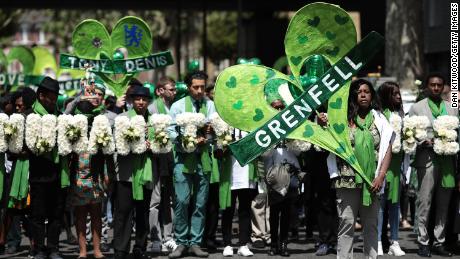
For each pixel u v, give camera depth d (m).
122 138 18.88
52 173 19.19
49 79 19.22
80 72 35.06
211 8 58.53
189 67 24.84
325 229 21.09
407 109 26.88
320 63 19.95
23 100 19.78
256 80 17.14
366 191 16.22
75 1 55.00
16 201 19.64
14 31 77.75
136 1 55.97
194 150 20.03
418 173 20.67
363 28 50.78
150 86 25.14
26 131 18.92
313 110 16.41
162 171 21.38
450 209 20.84
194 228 20.56
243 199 20.89
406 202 26.38
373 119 16.67
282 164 20.30
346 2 52.00
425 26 58.09
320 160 20.97
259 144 16.48
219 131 20.39
